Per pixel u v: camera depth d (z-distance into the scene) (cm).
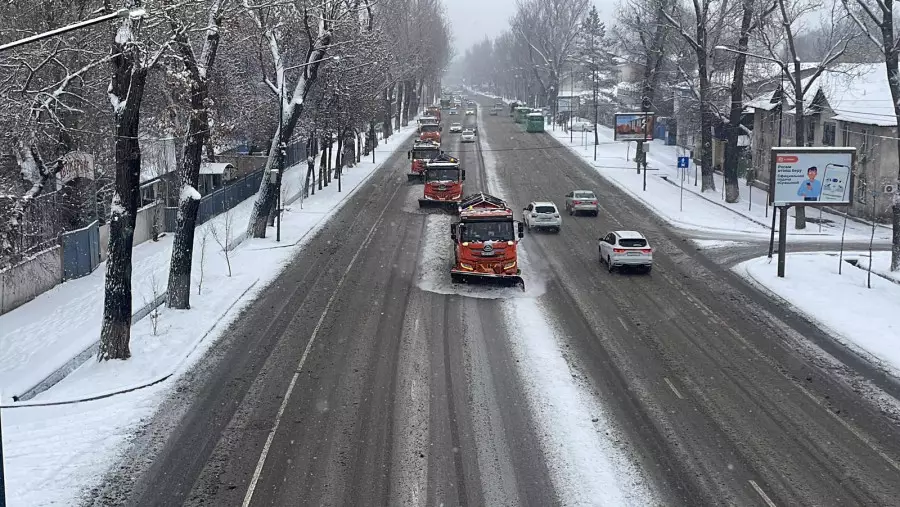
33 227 2977
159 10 2169
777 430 1642
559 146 8056
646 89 6356
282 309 2566
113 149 3534
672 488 1386
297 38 4616
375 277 3014
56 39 2719
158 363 2027
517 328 2358
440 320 2438
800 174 3003
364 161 7025
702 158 5300
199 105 2502
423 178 5762
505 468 1459
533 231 4034
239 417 1695
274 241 3678
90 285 2942
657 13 6047
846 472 1448
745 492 1370
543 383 1902
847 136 4616
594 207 4450
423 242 3681
